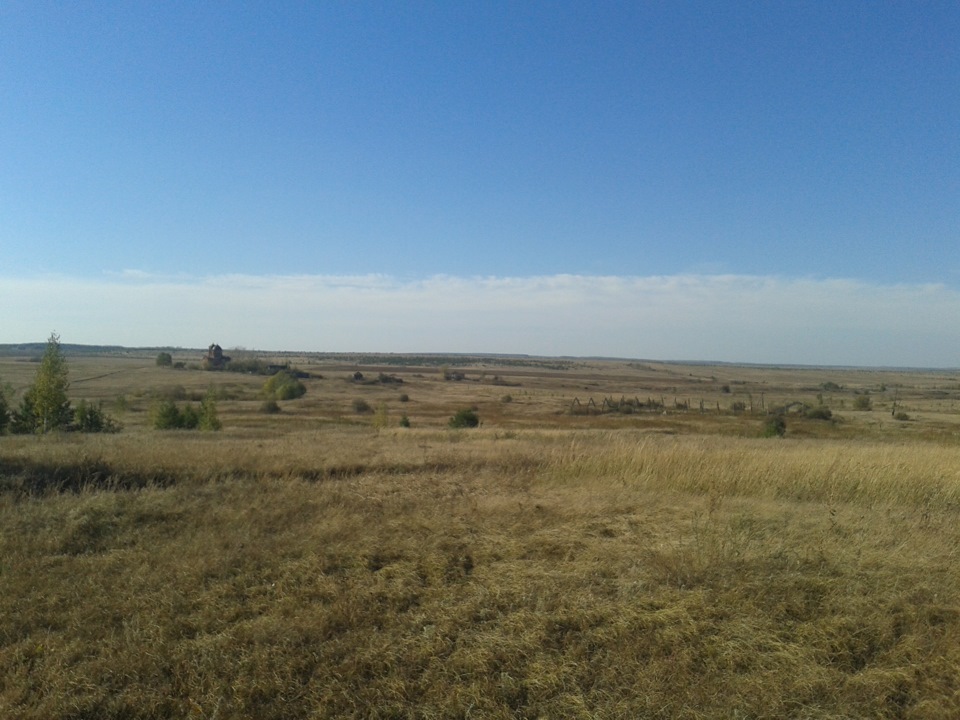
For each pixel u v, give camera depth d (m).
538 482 12.29
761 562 6.57
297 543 7.47
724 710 4.20
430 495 10.73
